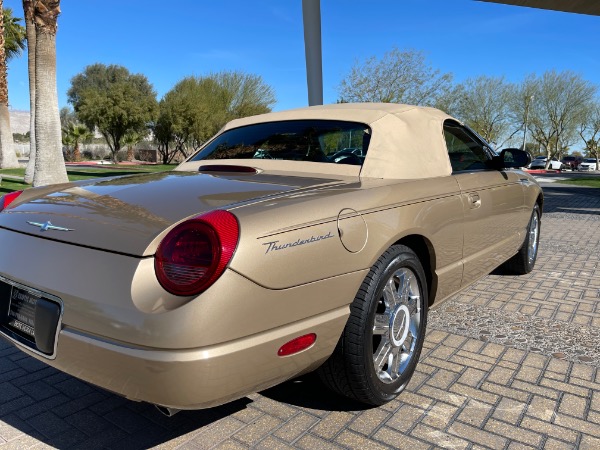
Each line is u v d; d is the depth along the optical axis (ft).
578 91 178.60
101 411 8.13
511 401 8.34
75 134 134.41
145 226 6.05
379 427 7.59
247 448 7.10
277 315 6.08
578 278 16.16
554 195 52.06
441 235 9.03
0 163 85.30
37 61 40.06
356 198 7.31
